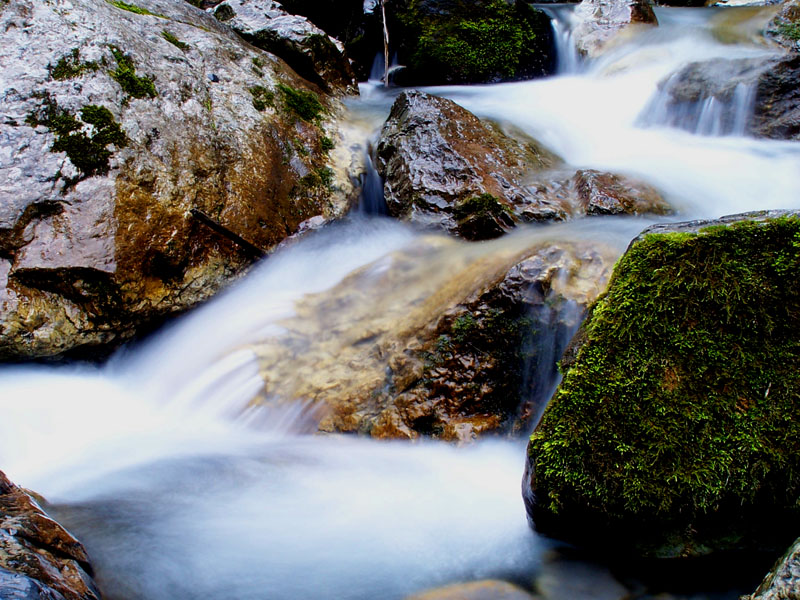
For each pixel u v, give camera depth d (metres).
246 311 4.68
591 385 2.31
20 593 1.82
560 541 2.52
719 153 6.10
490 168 5.36
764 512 2.15
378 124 6.68
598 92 7.97
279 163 5.53
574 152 6.29
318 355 4.10
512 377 3.58
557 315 3.53
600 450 2.26
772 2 10.91
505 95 8.30
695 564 2.28
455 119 5.82
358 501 2.99
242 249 4.89
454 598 2.28
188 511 2.90
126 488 3.13
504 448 3.42
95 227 4.11
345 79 7.61
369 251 5.16
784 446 2.11
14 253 3.91
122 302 4.19
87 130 4.31
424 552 2.59
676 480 2.16
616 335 2.33
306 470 3.30
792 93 6.28
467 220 4.81
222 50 6.02
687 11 10.95
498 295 3.68
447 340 3.70
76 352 4.24
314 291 4.81
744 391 2.18
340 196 5.80
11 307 3.81
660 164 5.81
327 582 2.44
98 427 3.97
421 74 9.68
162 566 2.49
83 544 2.54
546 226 4.76
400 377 3.71
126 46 4.91
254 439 3.75
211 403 4.08
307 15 9.29
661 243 2.36
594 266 3.69
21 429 3.74
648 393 2.25
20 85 4.26
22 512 2.30
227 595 2.37
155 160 4.56
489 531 2.70
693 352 2.24
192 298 4.61
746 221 2.34
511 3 9.70
